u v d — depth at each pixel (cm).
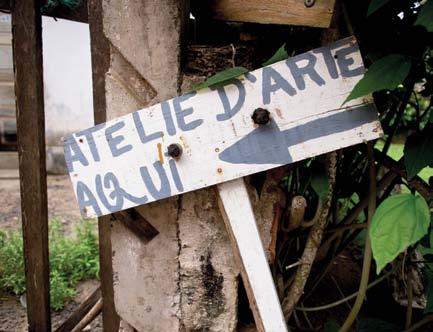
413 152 104
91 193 117
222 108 106
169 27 114
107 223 138
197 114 107
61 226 336
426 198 111
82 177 116
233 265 127
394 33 114
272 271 132
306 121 104
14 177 482
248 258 111
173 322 135
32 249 160
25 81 147
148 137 110
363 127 103
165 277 132
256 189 122
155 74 117
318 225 128
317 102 103
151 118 109
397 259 158
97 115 128
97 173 115
